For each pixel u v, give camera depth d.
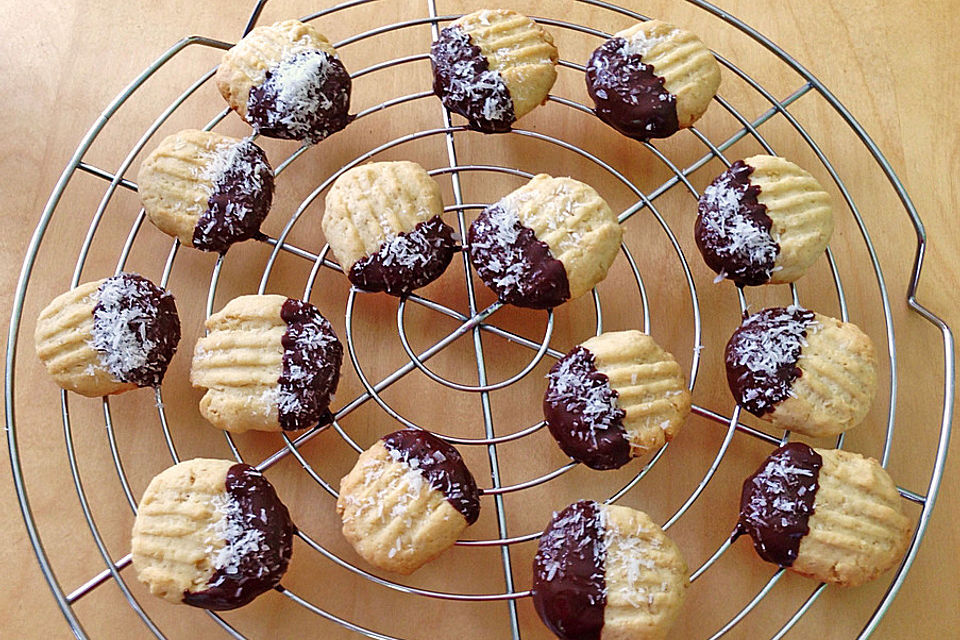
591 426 0.35
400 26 0.40
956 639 0.37
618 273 0.40
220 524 0.34
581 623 0.34
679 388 0.36
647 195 0.41
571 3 0.42
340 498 0.35
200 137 0.38
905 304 0.40
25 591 0.37
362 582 0.37
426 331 0.39
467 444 0.37
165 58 0.38
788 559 0.35
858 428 0.39
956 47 0.42
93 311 0.36
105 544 0.37
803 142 0.41
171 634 0.37
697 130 0.41
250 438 0.38
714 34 0.42
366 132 0.41
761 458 0.39
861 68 0.42
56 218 0.39
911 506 0.39
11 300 0.39
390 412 0.37
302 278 0.39
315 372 0.36
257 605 0.37
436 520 0.35
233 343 0.36
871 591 0.38
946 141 0.42
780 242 0.37
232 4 0.42
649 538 0.35
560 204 0.37
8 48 0.41
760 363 0.36
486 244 0.37
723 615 0.37
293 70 0.37
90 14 0.41
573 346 0.39
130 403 0.38
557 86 0.42
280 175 0.40
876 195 0.41
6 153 0.40
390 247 0.36
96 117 0.40
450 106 0.38
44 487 0.37
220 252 0.38
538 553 0.35
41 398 0.38
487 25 0.38
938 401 0.39
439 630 0.37
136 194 0.40
